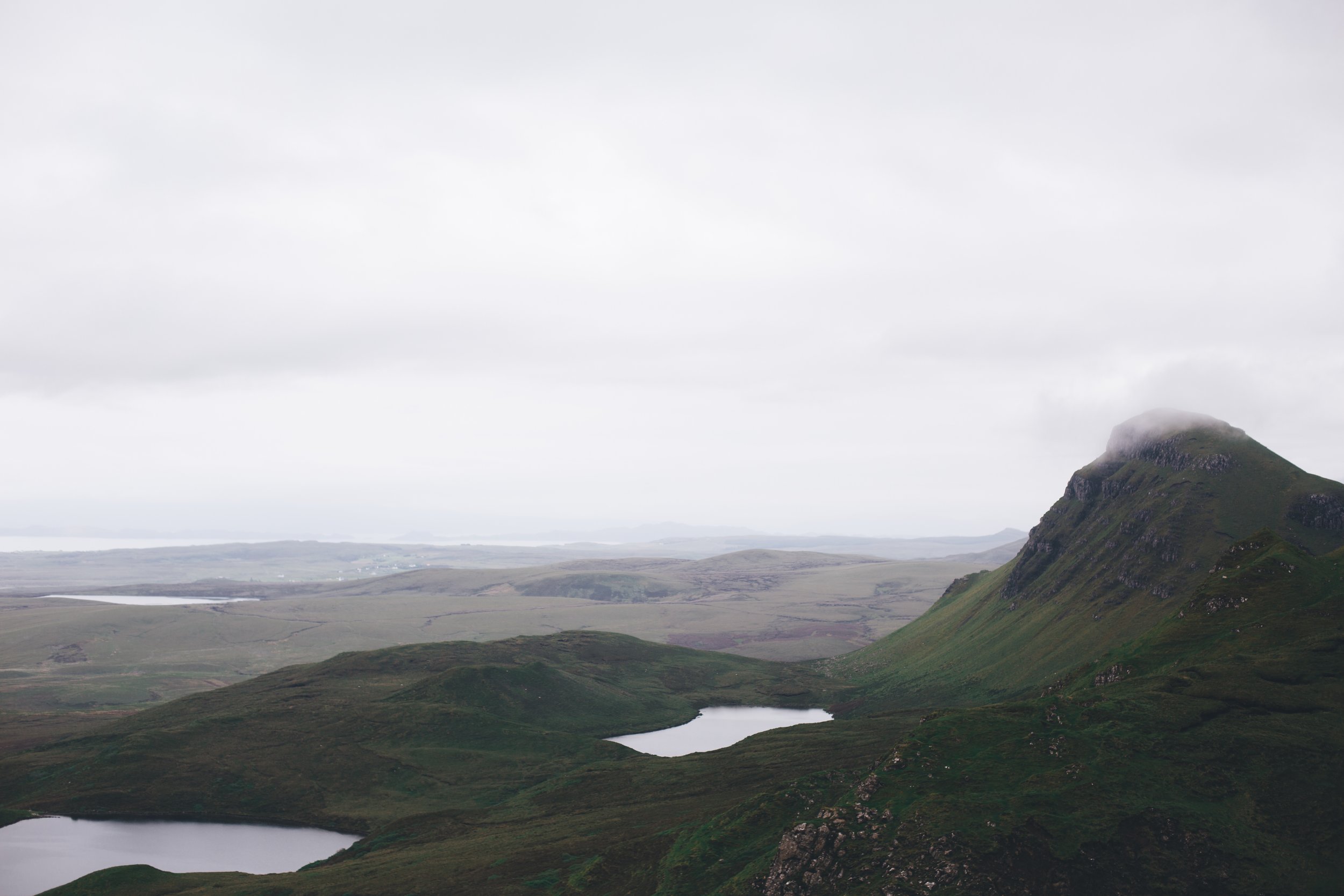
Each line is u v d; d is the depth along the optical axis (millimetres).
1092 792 86688
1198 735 94875
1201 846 79562
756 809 106188
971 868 77375
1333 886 75188
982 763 94625
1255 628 118875
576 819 143375
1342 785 85062
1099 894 75688
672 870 98188
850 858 84125
